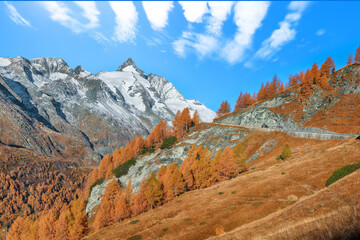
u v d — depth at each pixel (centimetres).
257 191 4203
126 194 9131
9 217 15375
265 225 2333
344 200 1977
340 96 9969
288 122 10256
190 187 7144
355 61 11306
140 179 10712
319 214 1855
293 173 4394
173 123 13975
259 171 5769
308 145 7094
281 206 3291
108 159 14900
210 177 7031
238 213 3653
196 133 12050
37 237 8538
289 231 1436
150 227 4459
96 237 4969
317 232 1052
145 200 6831
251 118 11875
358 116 8444
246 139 9469
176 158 10869
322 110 9938
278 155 7250
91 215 10888
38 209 16988
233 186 5125
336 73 11044
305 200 2562
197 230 3559
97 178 14938
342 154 4334
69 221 7706
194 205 4806
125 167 12425
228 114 14088
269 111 11275
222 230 3194
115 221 6738
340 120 8750
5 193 18025
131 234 4416
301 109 10494
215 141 10544
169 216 4781
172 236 3653
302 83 11588
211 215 3944
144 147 13750
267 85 14500
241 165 6738
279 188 3966
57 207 16488
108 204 7344
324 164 4216
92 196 12862
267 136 9062
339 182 2531
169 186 6688
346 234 844
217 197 4759
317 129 8950
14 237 9662
